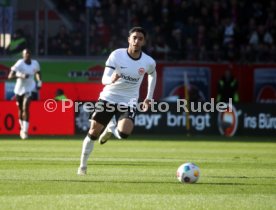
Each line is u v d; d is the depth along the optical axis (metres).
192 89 105.69
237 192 35.19
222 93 102.25
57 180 38.75
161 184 37.72
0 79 101.62
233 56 107.75
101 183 37.66
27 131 79.88
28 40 102.94
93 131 41.50
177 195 33.59
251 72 107.38
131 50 41.22
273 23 111.94
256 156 60.34
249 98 107.50
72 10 104.56
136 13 107.69
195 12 110.56
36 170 44.50
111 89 41.53
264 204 31.42
